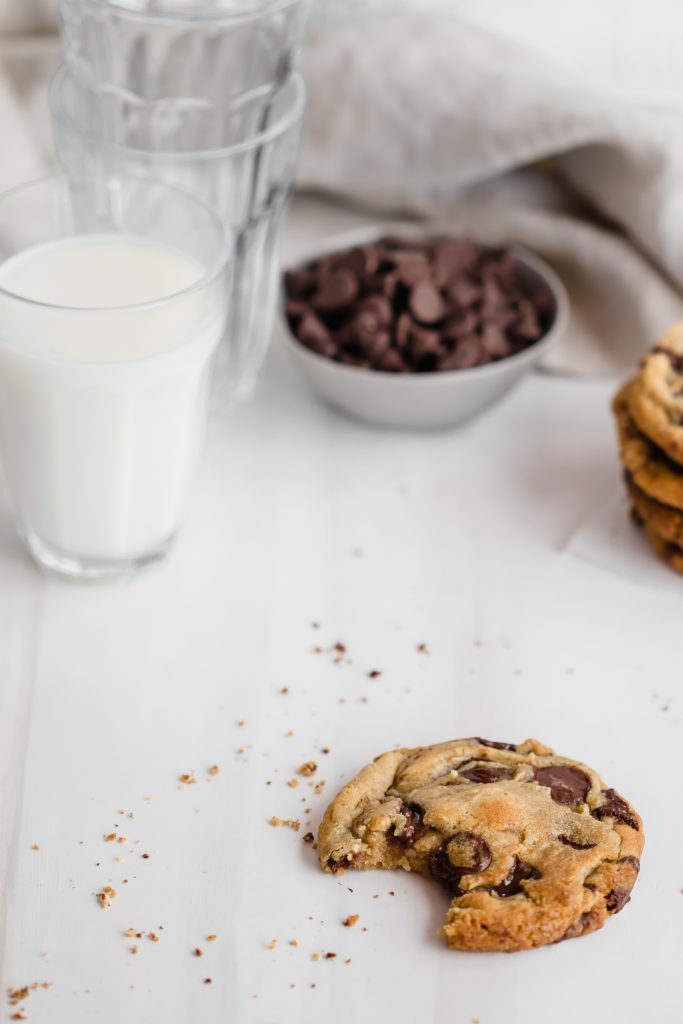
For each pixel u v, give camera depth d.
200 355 0.78
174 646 0.79
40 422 0.77
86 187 0.81
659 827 0.73
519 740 0.76
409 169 0.97
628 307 0.93
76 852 0.72
